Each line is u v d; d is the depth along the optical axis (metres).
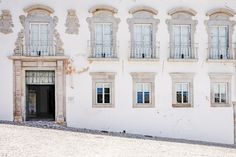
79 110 24.77
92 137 20.92
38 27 24.77
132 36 25.25
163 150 18.67
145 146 19.44
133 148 18.53
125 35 25.23
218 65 26.11
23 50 24.41
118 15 25.22
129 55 25.14
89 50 24.84
